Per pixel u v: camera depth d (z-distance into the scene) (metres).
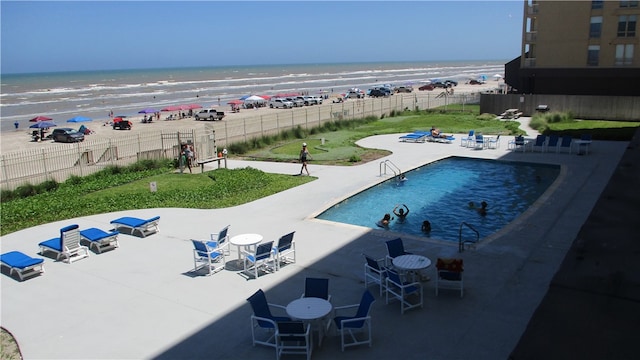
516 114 47.91
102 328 10.70
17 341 10.29
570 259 3.08
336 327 10.17
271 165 29.81
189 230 17.42
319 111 45.78
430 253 14.19
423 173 26.47
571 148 29.59
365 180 24.44
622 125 39.84
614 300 2.64
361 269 13.34
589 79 50.44
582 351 2.35
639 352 2.30
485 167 27.45
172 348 9.81
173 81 193.38
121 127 55.94
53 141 48.22
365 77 196.75
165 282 12.99
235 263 14.17
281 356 9.41
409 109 59.56
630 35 47.53
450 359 8.96
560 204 18.56
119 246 15.92
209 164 30.75
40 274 13.80
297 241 15.79
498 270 12.77
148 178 27.22
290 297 11.83
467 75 197.38
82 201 21.95
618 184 4.40
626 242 3.20
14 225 18.97
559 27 50.69
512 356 2.41
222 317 11.00
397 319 10.50
